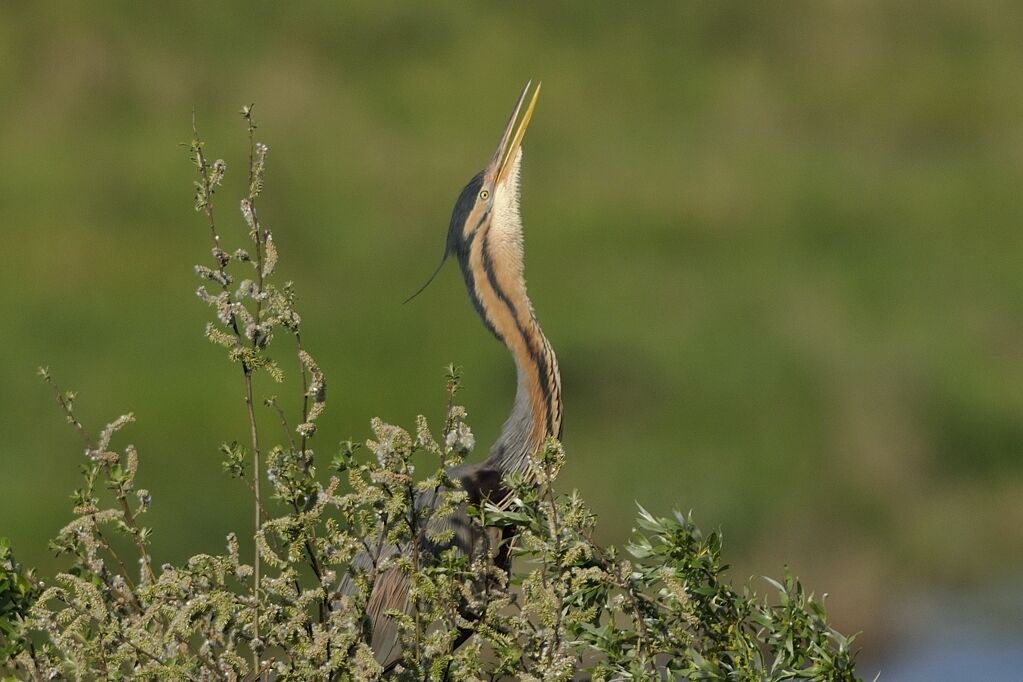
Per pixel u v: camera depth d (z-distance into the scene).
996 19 44.69
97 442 21.23
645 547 8.51
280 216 30.83
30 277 27.28
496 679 8.35
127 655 7.70
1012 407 24.45
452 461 7.82
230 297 8.34
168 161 32.91
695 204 33.00
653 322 27.27
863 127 39.59
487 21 42.81
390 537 7.91
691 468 22.64
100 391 22.80
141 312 26.22
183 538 18.98
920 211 33.84
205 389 22.86
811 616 8.50
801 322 27.20
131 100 36.38
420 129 36.81
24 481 20.17
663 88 40.69
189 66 37.94
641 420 24.05
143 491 8.35
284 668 7.66
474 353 25.27
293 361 24.17
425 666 7.82
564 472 22.28
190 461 20.97
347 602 7.90
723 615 8.44
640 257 30.56
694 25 43.53
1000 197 34.66
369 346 25.45
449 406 7.94
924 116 40.34
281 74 38.31
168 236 29.52
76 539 8.42
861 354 26.22
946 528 21.72
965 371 25.59
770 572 20.55
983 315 28.22
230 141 34.41
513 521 8.57
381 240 30.20
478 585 8.66
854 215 33.28
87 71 36.62
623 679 8.17
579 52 42.16
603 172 34.91
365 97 38.22
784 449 23.30
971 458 23.77
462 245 11.94
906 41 44.09
